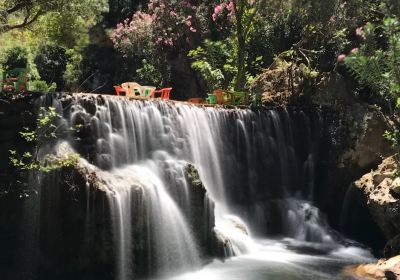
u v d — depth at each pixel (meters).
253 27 18.97
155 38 23.72
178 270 10.06
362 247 12.58
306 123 15.38
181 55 24.33
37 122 9.53
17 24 14.79
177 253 10.16
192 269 10.24
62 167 8.87
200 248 10.63
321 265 10.79
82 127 10.25
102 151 10.55
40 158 9.35
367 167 14.46
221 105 14.58
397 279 9.33
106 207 9.01
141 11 26.42
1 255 9.23
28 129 9.27
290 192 14.98
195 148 12.96
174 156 12.31
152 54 24.22
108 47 28.70
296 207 13.98
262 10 17.50
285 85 16.53
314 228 13.34
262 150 14.63
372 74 9.73
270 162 14.72
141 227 9.66
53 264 8.90
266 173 14.59
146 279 9.61
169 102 12.68
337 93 15.39
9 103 9.59
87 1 14.08
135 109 11.54
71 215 8.75
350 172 14.66
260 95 15.74
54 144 9.72
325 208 14.94
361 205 13.96
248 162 14.27
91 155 10.29
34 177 9.10
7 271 9.11
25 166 8.88
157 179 10.84
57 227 8.84
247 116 14.48
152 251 9.81
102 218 8.96
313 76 16.00
